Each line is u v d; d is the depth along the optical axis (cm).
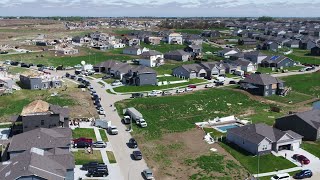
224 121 8844
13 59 16512
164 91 11244
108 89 11481
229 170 6122
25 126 7312
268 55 16662
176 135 7862
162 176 5894
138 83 11894
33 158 4978
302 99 11044
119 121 8506
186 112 9419
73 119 8412
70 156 5509
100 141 6994
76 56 17500
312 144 7362
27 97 10144
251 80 11550
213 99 10469
